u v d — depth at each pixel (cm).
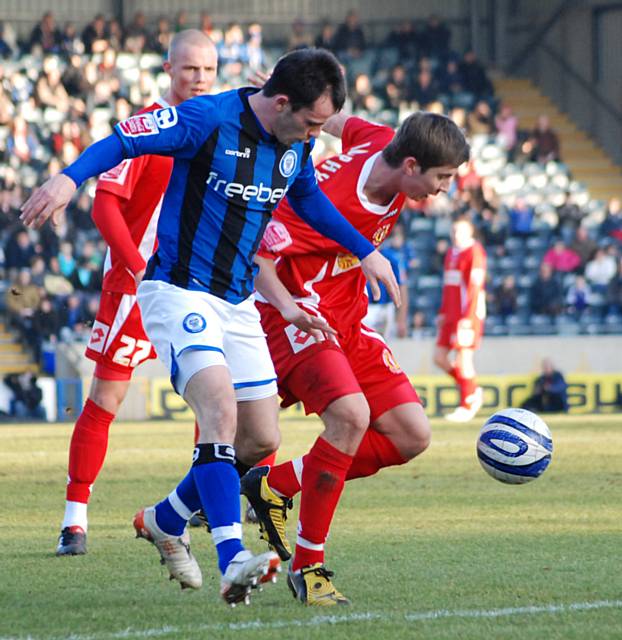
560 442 3709
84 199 6044
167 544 1349
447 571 1557
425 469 2955
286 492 1538
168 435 4125
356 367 1537
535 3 8775
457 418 4722
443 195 6831
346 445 1377
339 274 1541
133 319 1777
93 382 1792
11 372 5628
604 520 2059
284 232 1486
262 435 1420
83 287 5612
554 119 8481
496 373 5688
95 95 7156
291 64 1278
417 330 5794
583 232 6506
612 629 1206
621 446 3562
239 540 1218
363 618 1263
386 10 8769
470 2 8838
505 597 1380
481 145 7662
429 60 8175
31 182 6575
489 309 6197
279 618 1270
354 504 2286
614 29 8250
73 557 1689
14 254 5678
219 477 1233
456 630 1200
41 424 4906
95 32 7662
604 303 6372
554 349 5738
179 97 1825
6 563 1639
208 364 1270
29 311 5528
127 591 1432
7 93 7069
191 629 1208
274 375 1422
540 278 6247
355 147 1588
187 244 1320
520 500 2341
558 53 8575
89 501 2353
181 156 1301
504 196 7475
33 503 2331
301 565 1372
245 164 1305
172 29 8219
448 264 4656
